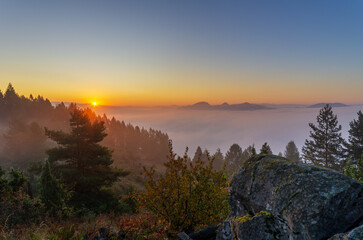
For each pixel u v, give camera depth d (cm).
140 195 620
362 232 213
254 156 455
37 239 481
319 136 3098
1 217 705
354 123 3425
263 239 321
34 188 1419
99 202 1362
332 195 277
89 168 1599
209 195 585
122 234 530
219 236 445
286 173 354
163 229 552
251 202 383
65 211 918
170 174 602
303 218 276
